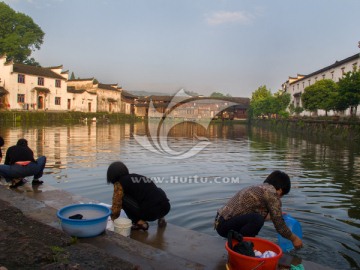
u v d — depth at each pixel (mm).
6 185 7031
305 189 8570
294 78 65188
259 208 4031
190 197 7613
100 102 66688
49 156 13719
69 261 3088
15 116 40312
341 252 4633
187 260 3689
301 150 18859
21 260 2994
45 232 3904
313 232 5387
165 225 5082
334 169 11914
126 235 4520
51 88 53125
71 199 6031
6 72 46219
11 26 61562
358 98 26578
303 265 3861
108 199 7148
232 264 3502
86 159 13055
